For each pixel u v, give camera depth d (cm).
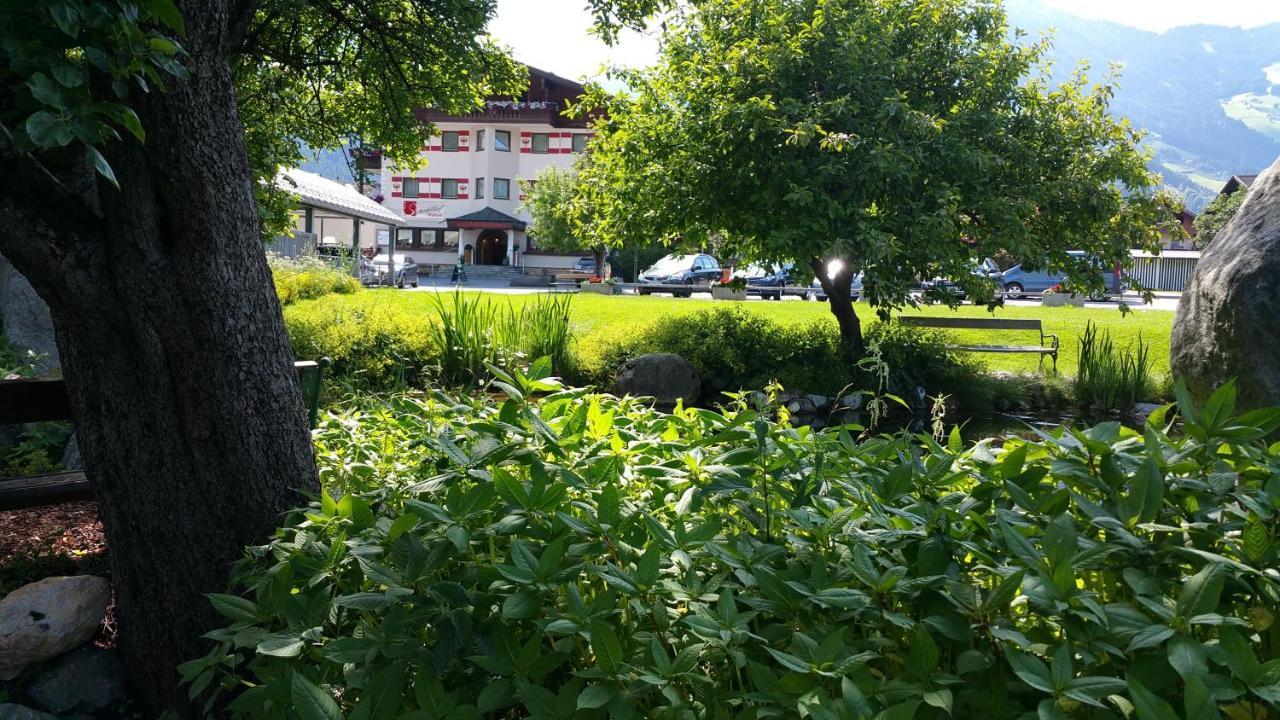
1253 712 173
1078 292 1412
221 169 281
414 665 200
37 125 205
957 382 1262
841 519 209
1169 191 1371
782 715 170
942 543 195
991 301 1327
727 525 238
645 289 3822
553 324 1280
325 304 1411
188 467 292
